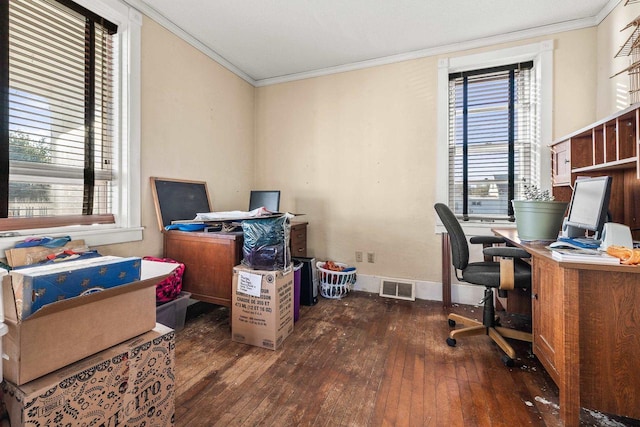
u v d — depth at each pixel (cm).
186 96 262
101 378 83
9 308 70
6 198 158
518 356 186
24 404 68
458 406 141
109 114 211
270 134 355
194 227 228
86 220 194
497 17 236
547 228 180
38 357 73
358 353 189
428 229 291
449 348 195
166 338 103
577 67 244
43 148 175
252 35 262
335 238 327
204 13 232
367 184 314
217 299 220
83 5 188
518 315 248
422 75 289
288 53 294
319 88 332
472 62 273
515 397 147
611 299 127
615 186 196
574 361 127
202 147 281
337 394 150
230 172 319
